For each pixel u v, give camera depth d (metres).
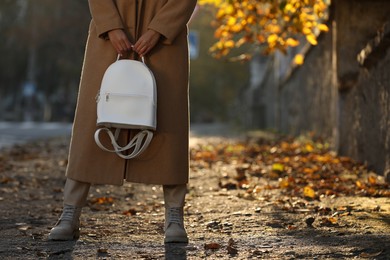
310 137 21.55
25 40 79.62
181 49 7.16
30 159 17.97
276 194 10.74
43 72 95.75
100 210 9.62
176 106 7.08
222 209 9.39
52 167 15.65
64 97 105.81
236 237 7.40
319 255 6.39
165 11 7.00
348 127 15.02
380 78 11.98
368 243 6.83
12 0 89.12
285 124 33.34
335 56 15.63
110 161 7.00
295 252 6.52
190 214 9.09
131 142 6.87
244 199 10.35
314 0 12.22
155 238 7.46
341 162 14.30
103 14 6.98
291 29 13.14
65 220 7.25
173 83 7.08
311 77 22.56
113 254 6.55
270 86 43.53
